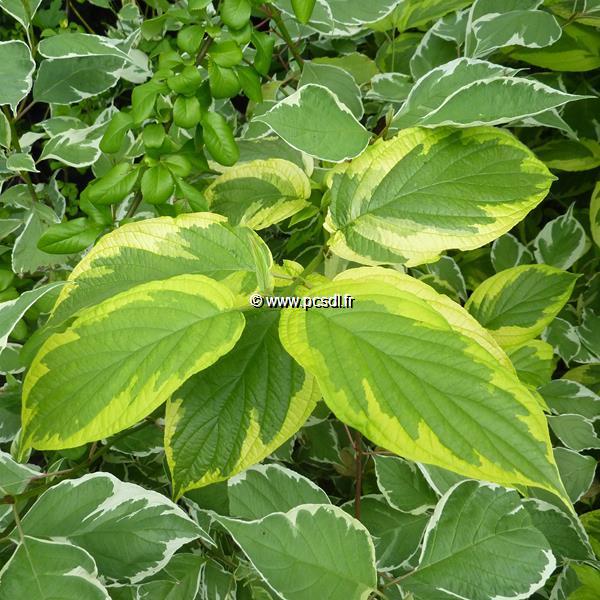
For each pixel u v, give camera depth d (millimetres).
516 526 342
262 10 465
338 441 539
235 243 347
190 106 398
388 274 344
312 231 510
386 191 362
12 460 380
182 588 413
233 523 316
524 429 271
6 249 546
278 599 427
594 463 507
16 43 436
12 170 489
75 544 333
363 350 291
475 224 350
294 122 360
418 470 437
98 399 291
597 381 602
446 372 282
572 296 643
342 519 325
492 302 480
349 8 479
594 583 435
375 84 535
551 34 500
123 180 406
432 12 563
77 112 719
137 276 339
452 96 354
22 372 502
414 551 428
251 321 344
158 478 527
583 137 626
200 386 337
